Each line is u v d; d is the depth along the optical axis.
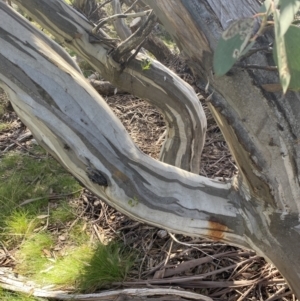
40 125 0.71
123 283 1.14
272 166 0.70
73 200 1.51
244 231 0.81
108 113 0.75
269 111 0.64
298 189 0.72
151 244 1.27
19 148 1.86
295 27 0.35
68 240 1.34
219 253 1.20
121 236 1.33
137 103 2.17
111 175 0.74
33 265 1.25
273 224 0.78
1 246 1.33
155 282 1.13
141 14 1.06
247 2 0.61
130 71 1.22
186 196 0.78
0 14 0.70
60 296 1.12
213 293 1.11
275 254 0.82
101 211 1.43
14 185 1.58
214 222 0.79
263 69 0.60
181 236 1.28
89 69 2.52
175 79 1.25
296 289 0.86
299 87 0.39
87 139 0.72
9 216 1.43
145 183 0.76
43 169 1.66
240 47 0.37
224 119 0.68
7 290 1.17
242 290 1.10
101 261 1.20
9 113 2.16
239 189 0.80
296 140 0.66
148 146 1.83
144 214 0.77
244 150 0.70
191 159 1.41
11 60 0.69
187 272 1.18
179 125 1.32
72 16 1.19
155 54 2.12
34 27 0.76
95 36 1.20
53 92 0.70
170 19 0.62
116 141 0.75
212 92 0.66
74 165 0.74
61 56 0.78
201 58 0.63
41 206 1.49
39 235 1.35
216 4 0.60
